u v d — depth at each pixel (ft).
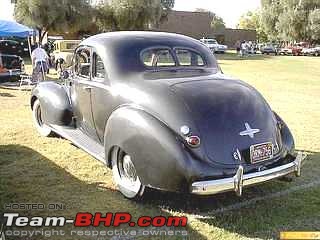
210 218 13.60
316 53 160.35
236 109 13.78
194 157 12.64
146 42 16.49
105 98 15.96
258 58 128.16
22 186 15.65
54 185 15.87
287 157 14.67
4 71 46.14
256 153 13.47
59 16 121.90
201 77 15.49
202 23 212.84
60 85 20.83
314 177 17.67
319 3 170.09
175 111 13.17
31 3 117.50
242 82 15.70
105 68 16.17
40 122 22.94
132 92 14.70
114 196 15.01
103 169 17.69
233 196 15.33
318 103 38.19
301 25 174.29
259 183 13.32
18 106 31.78
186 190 12.62
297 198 15.40
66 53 55.26
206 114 13.26
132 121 13.55
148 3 140.05
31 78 44.42
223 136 13.12
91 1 131.03
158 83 14.44
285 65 96.22
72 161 18.58
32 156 19.16
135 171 13.64
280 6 183.73
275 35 190.60
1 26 54.03
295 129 26.55
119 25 139.44
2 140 21.68
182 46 17.03
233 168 12.92
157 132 12.90
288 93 45.09
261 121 14.07
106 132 14.65
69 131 19.21
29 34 56.95
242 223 13.33
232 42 221.87
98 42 16.97
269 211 14.24
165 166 12.65
